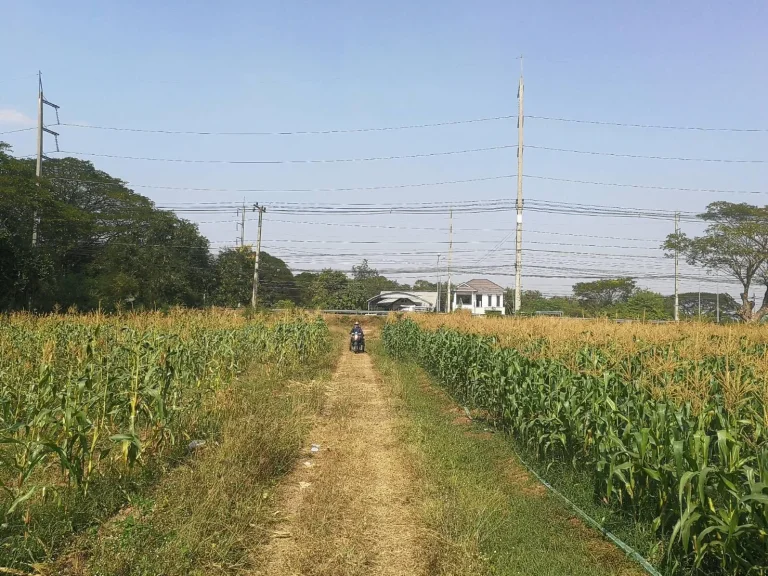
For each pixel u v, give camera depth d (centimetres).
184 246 5322
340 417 1270
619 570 590
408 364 2483
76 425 688
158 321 1554
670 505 614
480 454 1006
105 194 5141
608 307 5475
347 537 621
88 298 3872
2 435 671
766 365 750
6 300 3159
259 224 5094
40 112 3631
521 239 2933
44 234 3959
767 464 493
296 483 822
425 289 11856
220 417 1062
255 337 2012
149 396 866
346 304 7500
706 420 645
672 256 4344
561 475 876
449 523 650
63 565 532
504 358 1274
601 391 848
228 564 543
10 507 576
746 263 4009
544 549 625
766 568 483
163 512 630
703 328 1514
